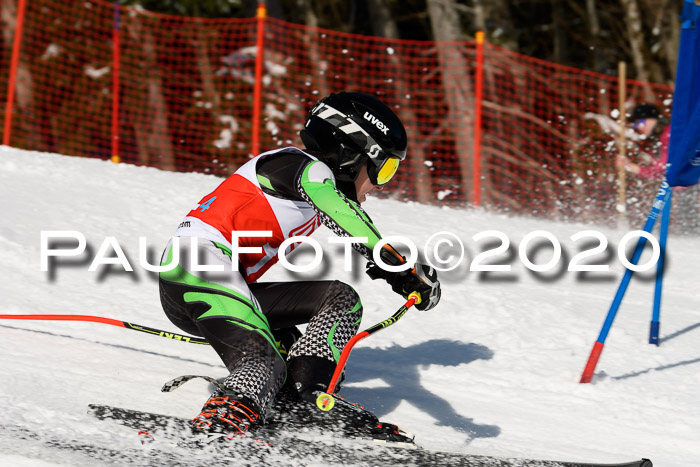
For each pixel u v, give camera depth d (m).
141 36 50.72
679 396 12.12
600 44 55.16
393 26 52.16
